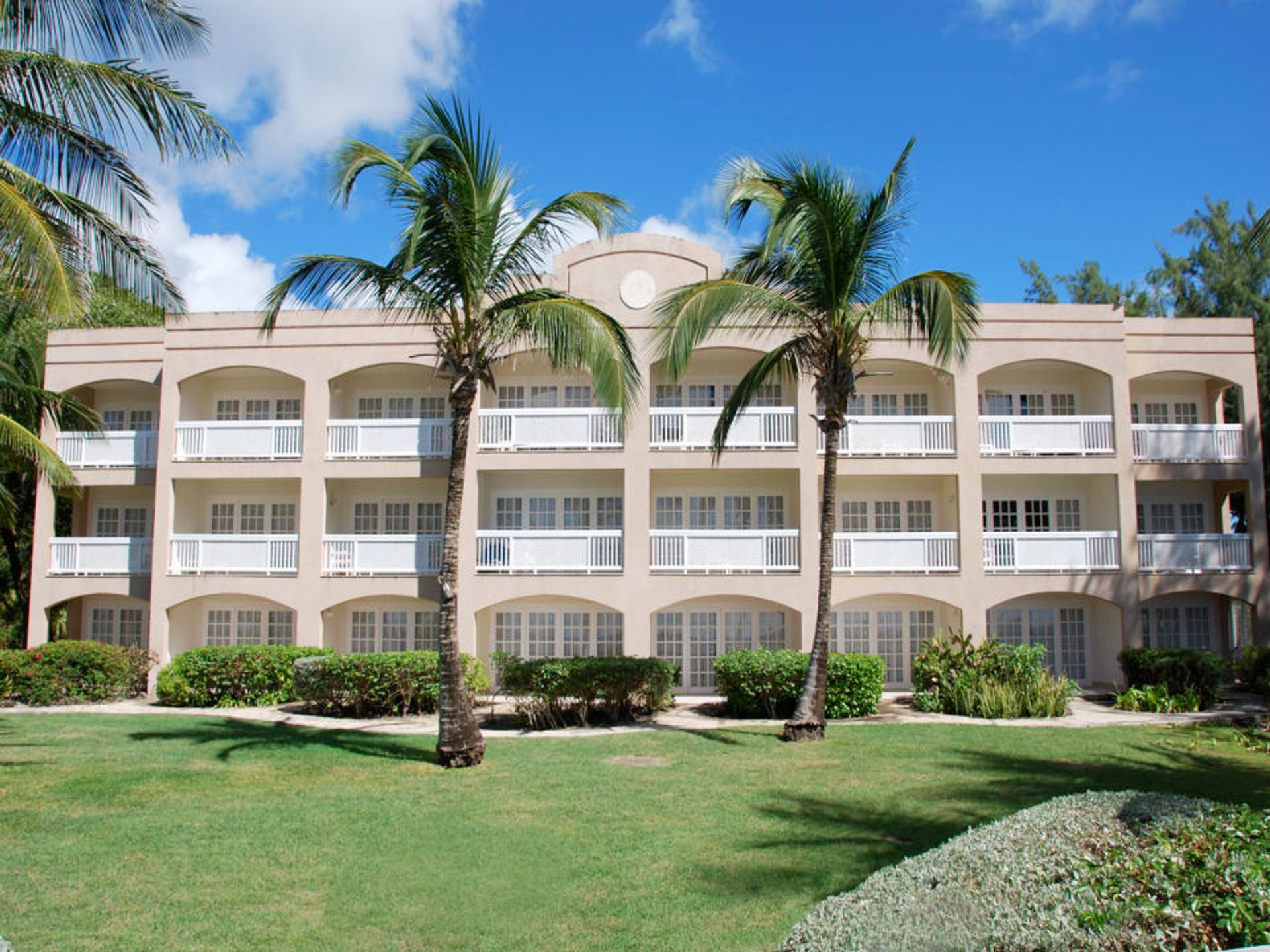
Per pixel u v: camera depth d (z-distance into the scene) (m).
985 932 4.74
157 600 22.52
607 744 14.95
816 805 10.78
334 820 10.12
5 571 29.48
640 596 21.52
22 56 10.90
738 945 6.72
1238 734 15.02
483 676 20.22
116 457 24.22
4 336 22.47
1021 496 24.20
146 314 13.91
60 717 17.91
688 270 22.12
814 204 14.09
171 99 11.56
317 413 22.81
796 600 21.48
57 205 11.60
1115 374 22.39
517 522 23.95
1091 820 6.79
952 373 22.38
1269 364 28.69
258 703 20.17
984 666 19.11
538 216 13.55
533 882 8.13
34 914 7.32
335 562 22.36
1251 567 22.19
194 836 9.49
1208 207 35.31
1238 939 4.50
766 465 21.80
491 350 14.34
